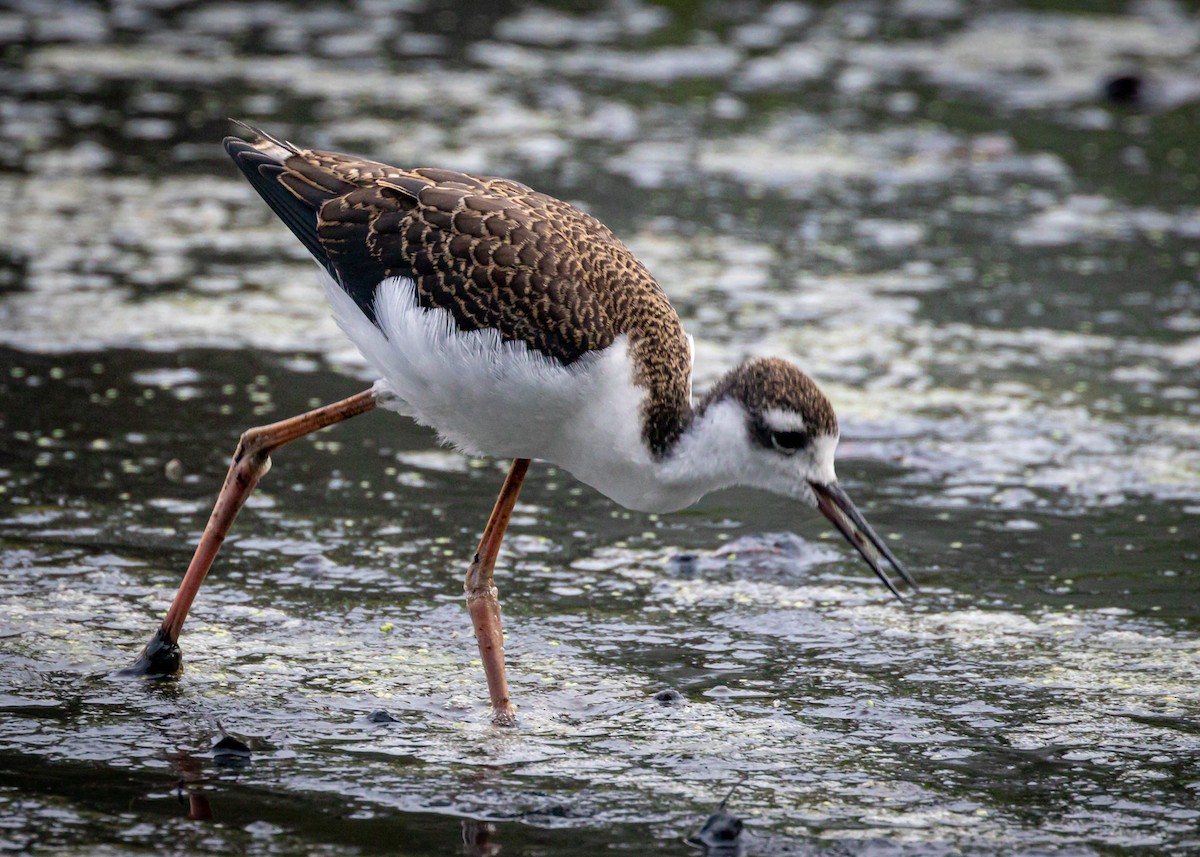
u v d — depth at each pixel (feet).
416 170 31.19
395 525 36.83
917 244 56.59
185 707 27.94
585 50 78.48
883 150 66.23
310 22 81.66
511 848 23.57
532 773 26.00
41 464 38.50
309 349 46.70
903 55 79.20
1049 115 71.31
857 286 52.39
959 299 51.78
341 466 40.24
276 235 55.83
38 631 30.50
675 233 56.24
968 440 41.93
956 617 32.81
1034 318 50.37
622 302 28.81
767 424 28.50
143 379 43.91
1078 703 29.07
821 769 26.45
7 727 26.84
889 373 45.98
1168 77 76.28
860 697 29.27
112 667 29.30
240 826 23.91
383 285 29.19
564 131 66.44
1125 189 62.64
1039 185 62.95
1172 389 45.32
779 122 69.10
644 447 28.73
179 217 56.49
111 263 52.01
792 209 59.47
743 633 32.09
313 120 65.36
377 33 80.02
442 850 23.44
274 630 31.35
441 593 33.47
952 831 24.40
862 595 34.04
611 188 60.13
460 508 38.06
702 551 36.32
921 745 27.40
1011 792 25.75
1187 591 33.86
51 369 44.14
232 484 30.07
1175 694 29.37
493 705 28.19
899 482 39.58
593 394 28.22
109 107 66.95
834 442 29.04
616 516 38.34
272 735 27.04
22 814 23.98
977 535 36.78
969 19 85.56
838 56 78.74
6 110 65.67
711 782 25.89
